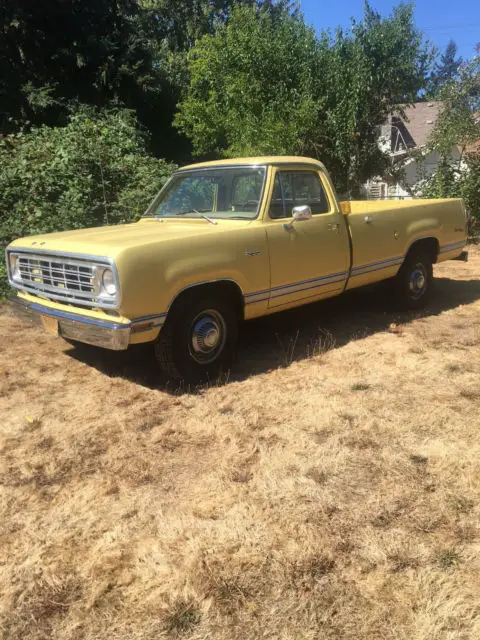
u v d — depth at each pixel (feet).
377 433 12.28
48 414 13.71
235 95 53.01
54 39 74.02
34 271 15.61
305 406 13.78
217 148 69.62
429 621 7.27
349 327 20.63
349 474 10.71
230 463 11.20
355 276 19.43
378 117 53.88
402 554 8.47
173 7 119.55
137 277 13.21
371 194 62.44
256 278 15.94
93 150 29.35
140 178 29.17
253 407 13.80
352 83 49.42
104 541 8.96
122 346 13.38
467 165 45.44
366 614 7.43
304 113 47.06
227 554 8.56
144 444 12.15
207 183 18.24
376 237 19.93
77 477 10.88
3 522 9.53
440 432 12.26
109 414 13.65
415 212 21.70
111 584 8.07
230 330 15.79
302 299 17.81
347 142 49.98
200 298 14.85
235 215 16.96
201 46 68.74
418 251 22.38
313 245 17.60
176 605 7.66
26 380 15.90
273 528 9.15
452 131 44.09
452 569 8.16
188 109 68.69
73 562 8.53
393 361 16.83
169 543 8.86
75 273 14.03
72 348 18.78
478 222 43.57
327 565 8.30
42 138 31.73
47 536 9.13
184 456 11.62
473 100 45.70
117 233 15.74
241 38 52.85
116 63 74.95
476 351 17.61
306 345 18.60
